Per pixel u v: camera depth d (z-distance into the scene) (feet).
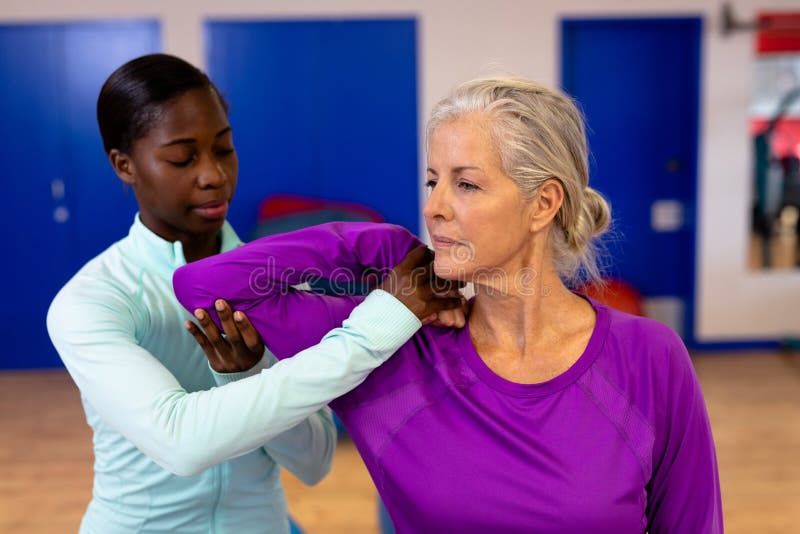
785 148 18.07
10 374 17.63
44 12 16.85
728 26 17.30
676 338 3.62
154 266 4.13
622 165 18.21
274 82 17.40
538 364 3.61
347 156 17.71
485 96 3.34
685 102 18.02
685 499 3.57
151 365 3.62
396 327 3.41
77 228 17.51
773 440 12.73
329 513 10.25
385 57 17.42
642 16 17.48
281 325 3.62
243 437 3.26
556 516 3.30
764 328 18.42
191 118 3.98
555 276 3.69
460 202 3.34
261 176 17.69
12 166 17.24
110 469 4.09
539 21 17.43
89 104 17.17
